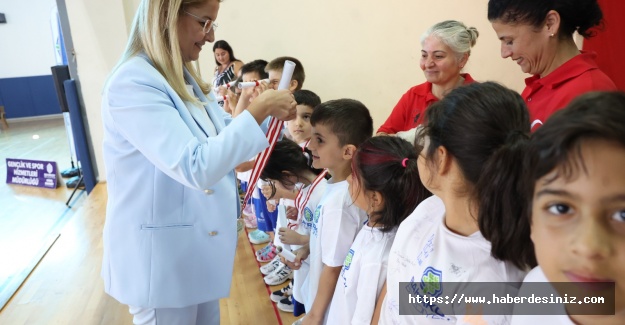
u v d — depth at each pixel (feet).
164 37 3.39
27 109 29.09
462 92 2.23
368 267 3.18
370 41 11.57
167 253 3.53
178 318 3.83
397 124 6.23
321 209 4.05
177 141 3.03
